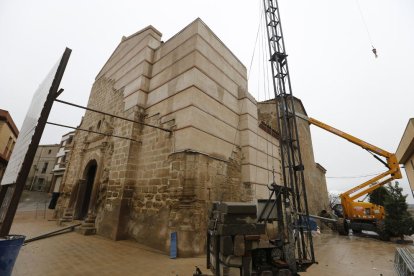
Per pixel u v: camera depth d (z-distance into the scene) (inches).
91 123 529.3
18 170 184.2
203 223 268.1
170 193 278.4
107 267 198.8
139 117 367.9
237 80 425.4
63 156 1242.6
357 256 304.5
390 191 513.3
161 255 242.4
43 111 189.0
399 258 219.3
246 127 390.6
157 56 406.3
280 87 323.0
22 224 411.8
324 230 641.6
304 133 749.9
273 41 360.2
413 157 390.6
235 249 148.2
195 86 311.4
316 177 781.9
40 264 199.2
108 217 327.3
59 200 522.6
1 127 655.1
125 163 338.0
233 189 340.8
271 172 433.1
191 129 289.3
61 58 202.1
